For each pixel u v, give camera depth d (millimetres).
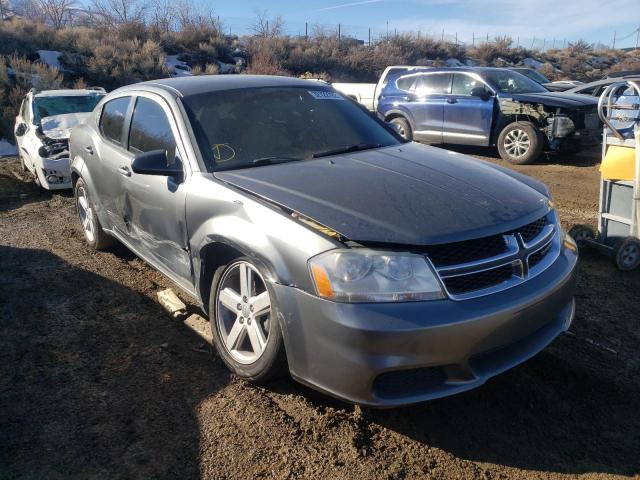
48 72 18062
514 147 11094
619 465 2801
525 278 2994
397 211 2984
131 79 21000
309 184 3322
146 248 4484
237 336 3426
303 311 2865
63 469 2768
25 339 4027
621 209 5332
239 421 3104
